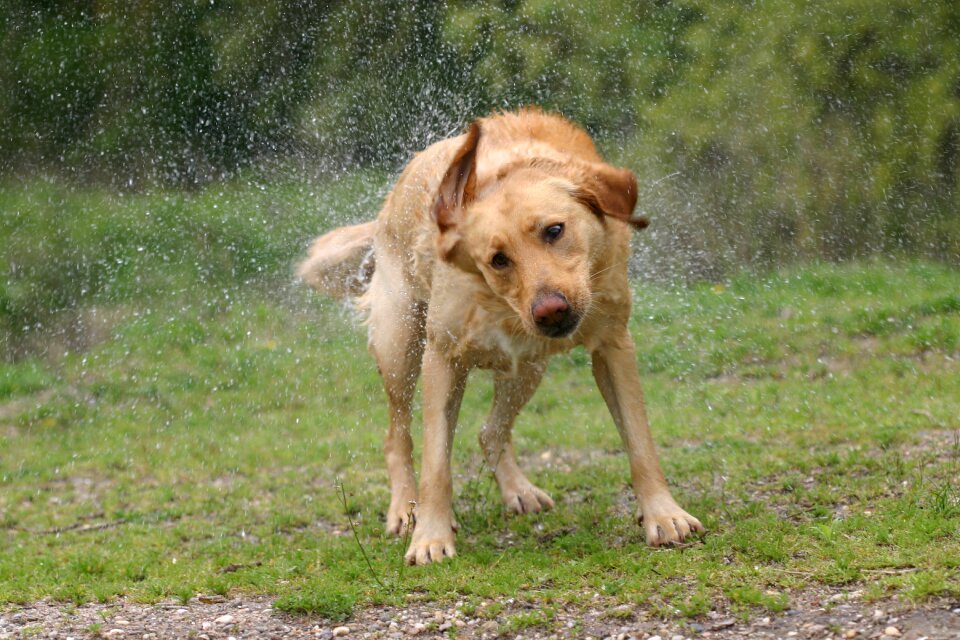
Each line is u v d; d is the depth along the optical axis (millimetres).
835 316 12273
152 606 5906
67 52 18047
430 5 16625
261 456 9859
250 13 17531
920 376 10422
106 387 11984
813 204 15383
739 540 6016
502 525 7172
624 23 16062
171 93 17766
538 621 5270
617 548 6293
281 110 17234
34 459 9977
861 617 4926
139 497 8852
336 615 5551
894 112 15352
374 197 15578
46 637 5430
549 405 10945
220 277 14727
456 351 6438
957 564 5301
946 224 15117
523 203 5754
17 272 14625
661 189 15516
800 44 15523
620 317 6375
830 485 7195
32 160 17625
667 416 10000
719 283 14445
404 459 7527
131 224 15844
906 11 15195
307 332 13383
